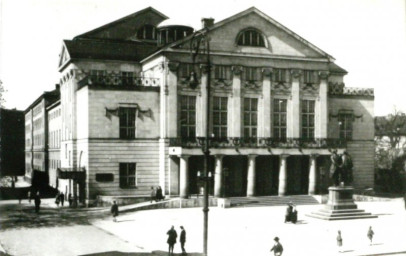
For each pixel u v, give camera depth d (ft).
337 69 249.96
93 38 234.17
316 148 195.42
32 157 364.17
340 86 223.71
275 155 196.44
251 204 176.24
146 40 244.01
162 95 185.47
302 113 205.46
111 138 180.65
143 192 183.73
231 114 193.88
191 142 181.47
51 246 102.78
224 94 193.16
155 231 121.49
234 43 194.49
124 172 182.50
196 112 189.37
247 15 196.34
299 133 203.21
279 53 201.05
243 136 195.72
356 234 118.11
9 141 397.39
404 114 311.47
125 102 182.80
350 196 149.59
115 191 180.14
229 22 194.08
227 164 197.36
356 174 222.07
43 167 307.99
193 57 97.14
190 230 122.72
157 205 166.20
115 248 100.94
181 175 175.83
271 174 202.08
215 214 152.25
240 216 147.84
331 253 95.50
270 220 140.05
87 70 209.36
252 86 197.47
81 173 179.32
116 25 240.32
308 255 93.66
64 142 228.43
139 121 184.55
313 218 146.20
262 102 198.29
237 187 198.08
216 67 192.24
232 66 193.67
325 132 207.51
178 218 143.33
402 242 107.45
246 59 196.34
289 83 202.90
